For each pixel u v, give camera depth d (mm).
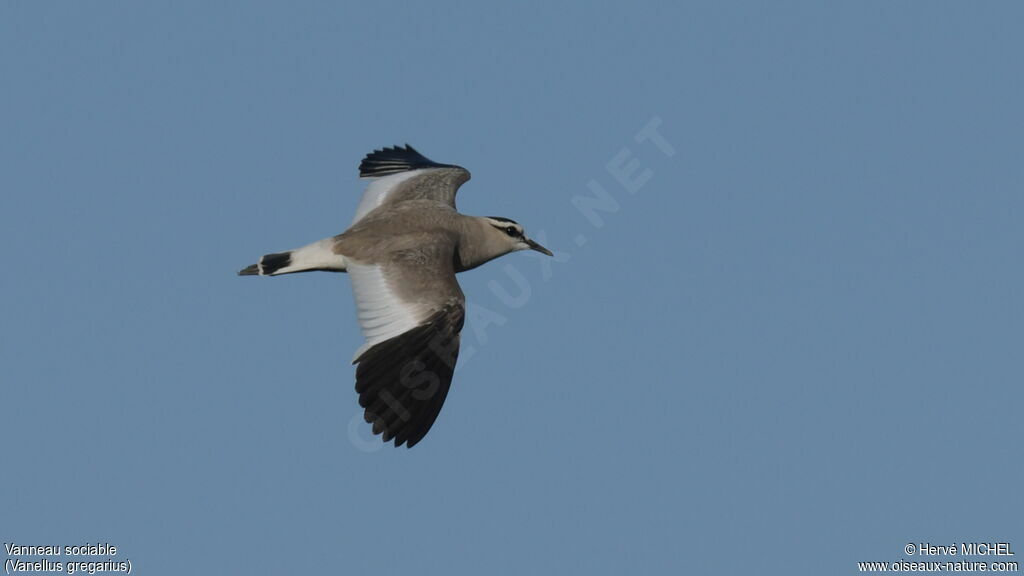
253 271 18156
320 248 18078
